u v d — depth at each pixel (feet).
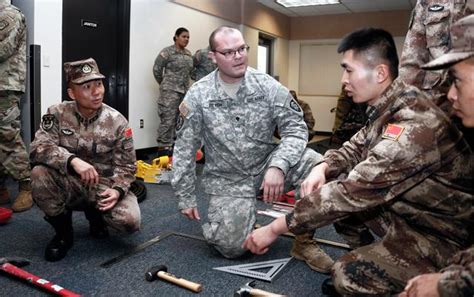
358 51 3.90
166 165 13.50
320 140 27.02
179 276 6.08
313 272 6.28
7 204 9.55
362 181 3.58
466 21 2.74
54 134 7.00
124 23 16.07
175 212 9.43
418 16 5.56
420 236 3.86
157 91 18.25
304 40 31.89
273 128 6.86
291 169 6.51
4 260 6.04
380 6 28.04
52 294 5.38
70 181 6.75
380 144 3.63
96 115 7.13
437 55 5.18
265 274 6.11
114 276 6.02
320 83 31.73
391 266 3.80
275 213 8.89
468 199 3.68
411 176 3.53
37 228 8.06
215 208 6.73
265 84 6.68
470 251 2.90
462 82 2.77
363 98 4.03
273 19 29.37
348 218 5.05
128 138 7.16
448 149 3.52
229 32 6.19
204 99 6.63
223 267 6.39
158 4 17.89
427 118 3.52
